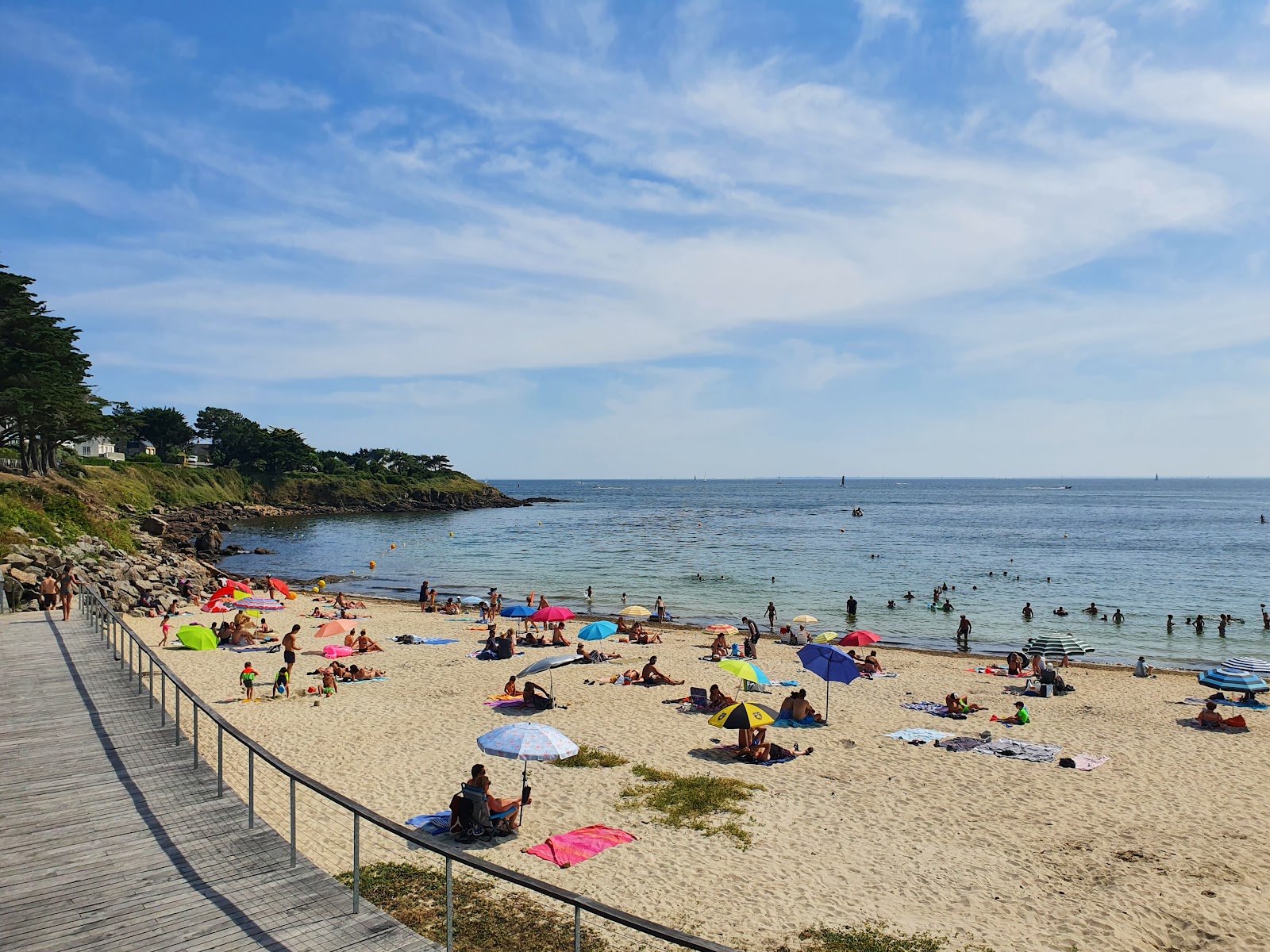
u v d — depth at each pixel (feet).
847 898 41.86
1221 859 47.16
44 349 193.06
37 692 55.77
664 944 36.27
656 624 148.15
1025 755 66.18
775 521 472.85
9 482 164.04
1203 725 77.20
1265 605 175.52
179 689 44.04
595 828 49.21
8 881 29.48
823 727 75.41
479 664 103.14
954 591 192.85
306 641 118.11
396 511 577.84
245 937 26.03
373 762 62.18
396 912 37.55
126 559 160.35
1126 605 175.11
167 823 34.71
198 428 588.91
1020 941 37.99
